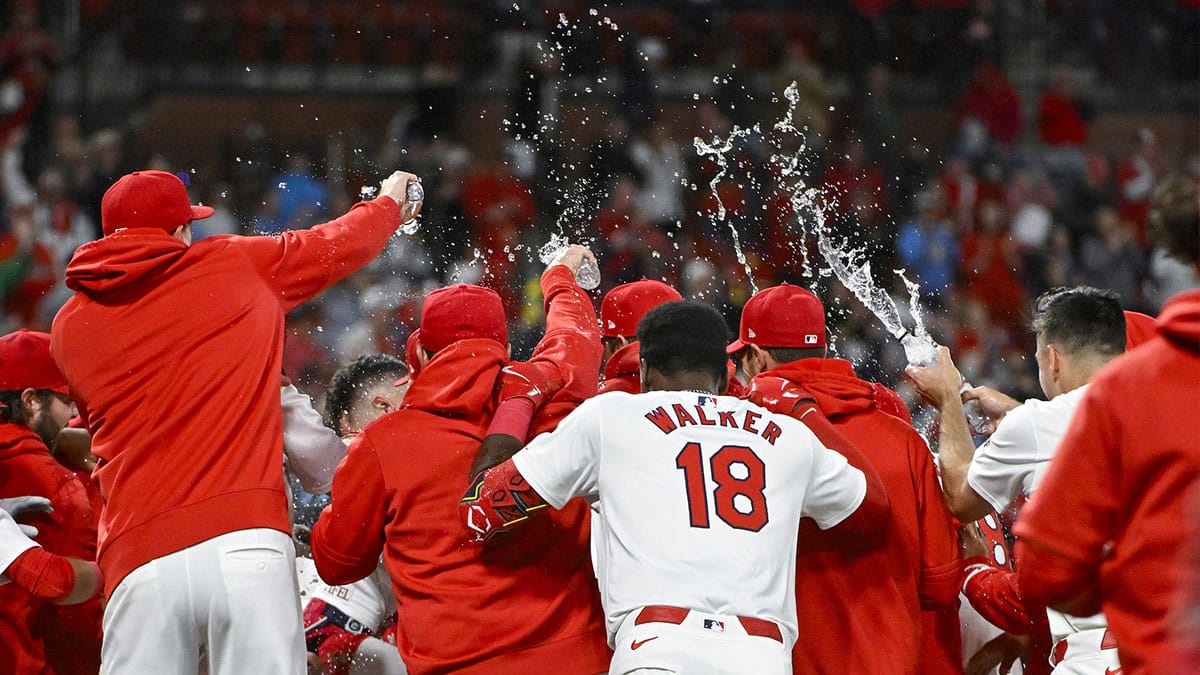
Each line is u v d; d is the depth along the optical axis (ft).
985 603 46.52
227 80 206.59
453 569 44.21
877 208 183.83
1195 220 32.58
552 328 49.85
